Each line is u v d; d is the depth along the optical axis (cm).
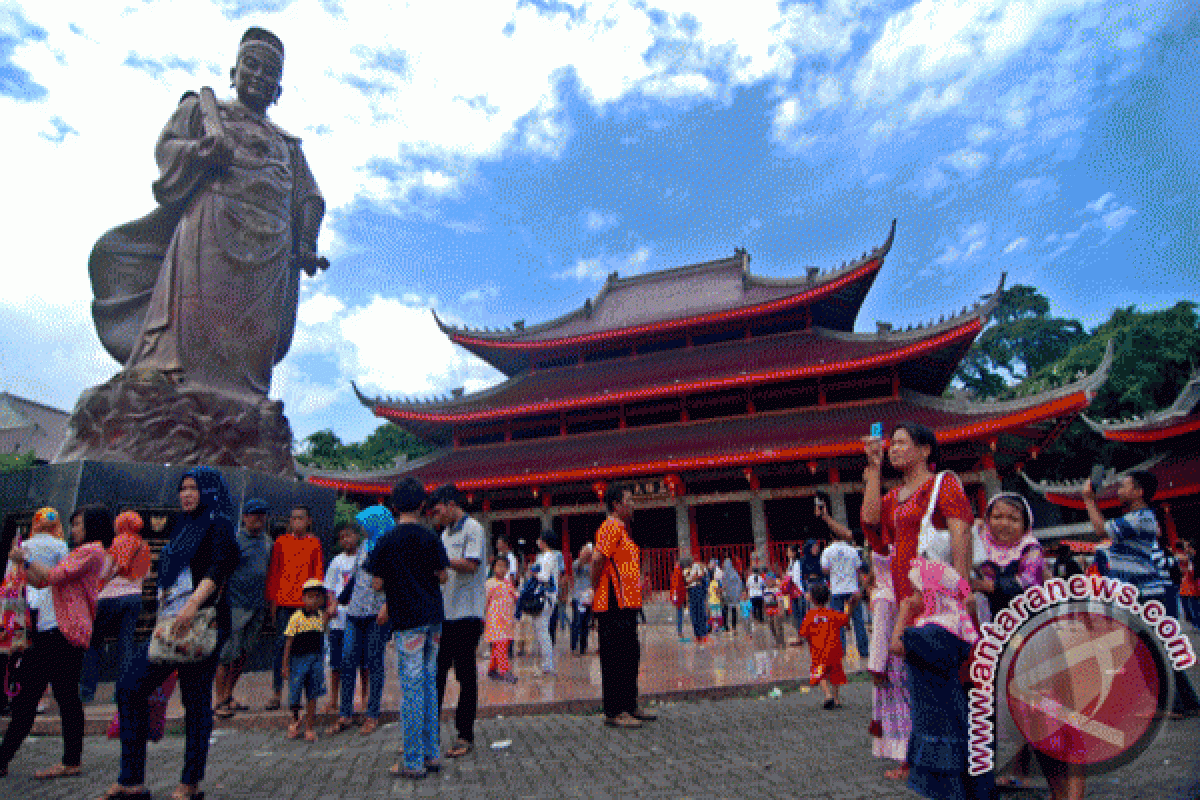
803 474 3130
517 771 605
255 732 806
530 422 3731
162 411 1301
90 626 638
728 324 3731
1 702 849
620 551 805
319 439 6053
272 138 1593
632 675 797
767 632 2042
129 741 525
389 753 681
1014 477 3775
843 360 3112
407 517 650
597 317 4344
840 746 648
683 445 3200
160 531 1176
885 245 3294
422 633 612
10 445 6153
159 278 1470
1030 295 6556
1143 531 711
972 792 380
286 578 875
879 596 529
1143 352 4725
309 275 1750
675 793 520
